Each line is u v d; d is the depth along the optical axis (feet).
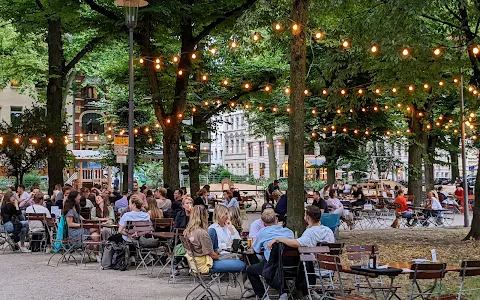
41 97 139.54
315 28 71.41
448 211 91.61
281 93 117.91
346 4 61.57
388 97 103.86
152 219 51.37
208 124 111.96
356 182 159.63
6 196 62.80
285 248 31.73
